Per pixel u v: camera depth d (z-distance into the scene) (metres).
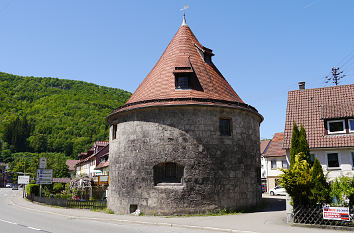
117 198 21.03
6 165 107.31
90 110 132.88
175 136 19.77
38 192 39.38
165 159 19.55
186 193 19.03
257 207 21.75
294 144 15.62
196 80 21.52
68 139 114.19
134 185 20.09
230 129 21.14
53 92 159.25
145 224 15.73
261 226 14.06
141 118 20.73
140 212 19.48
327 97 21.11
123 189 20.66
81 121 123.38
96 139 112.81
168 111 20.16
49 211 22.97
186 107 20.08
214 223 15.08
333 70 43.19
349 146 17.56
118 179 21.22
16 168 94.31
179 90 20.84
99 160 56.47
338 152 18.06
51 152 112.25
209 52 24.25
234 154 20.70
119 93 180.00
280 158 46.97
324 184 14.52
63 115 128.75
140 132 20.56
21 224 15.63
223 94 21.88
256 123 23.62
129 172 20.52
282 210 21.12
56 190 47.06
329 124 19.06
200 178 19.34
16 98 149.25
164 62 23.38
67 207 25.73
